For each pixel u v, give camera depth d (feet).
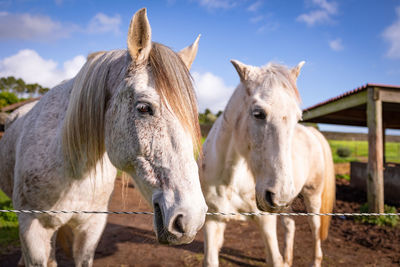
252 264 10.09
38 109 6.02
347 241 12.70
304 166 9.32
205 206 3.63
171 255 10.68
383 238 13.07
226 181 7.13
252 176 7.32
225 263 10.11
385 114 25.08
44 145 5.36
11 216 13.74
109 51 5.17
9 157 6.91
